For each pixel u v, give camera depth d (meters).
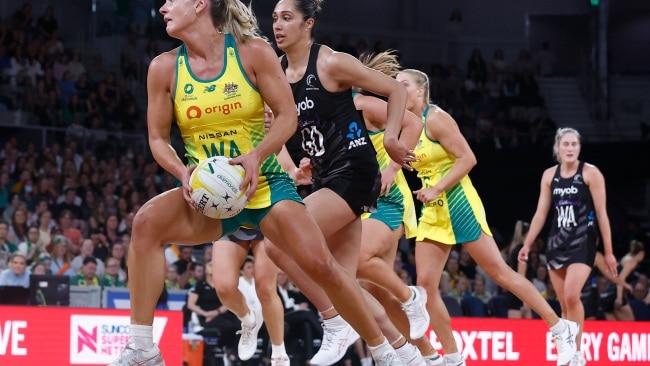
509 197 23.81
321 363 7.04
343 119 6.36
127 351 5.28
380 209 7.67
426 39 29.05
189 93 5.20
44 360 9.00
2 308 8.87
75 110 20.61
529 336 10.79
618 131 27.30
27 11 22.14
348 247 6.58
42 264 13.58
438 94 25.89
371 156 6.45
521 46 29.94
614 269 10.16
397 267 16.19
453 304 14.09
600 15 29.77
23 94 20.20
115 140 20.19
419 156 8.73
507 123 25.67
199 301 12.70
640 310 16.12
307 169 7.07
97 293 12.73
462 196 8.65
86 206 17.12
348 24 28.80
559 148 10.36
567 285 10.03
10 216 16.44
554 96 28.00
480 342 10.51
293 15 6.28
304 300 13.55
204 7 5.14
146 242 5.21
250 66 5.21
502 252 17.80
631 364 11.32
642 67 30.69
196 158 5.38
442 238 8.56
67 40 24.19
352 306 5.47
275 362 8.17
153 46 24.05
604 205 10.12
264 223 5.38
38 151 19.34
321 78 6.26
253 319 8.53
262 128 5.41
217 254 8.19
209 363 12.39
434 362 7.90
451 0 29.83
